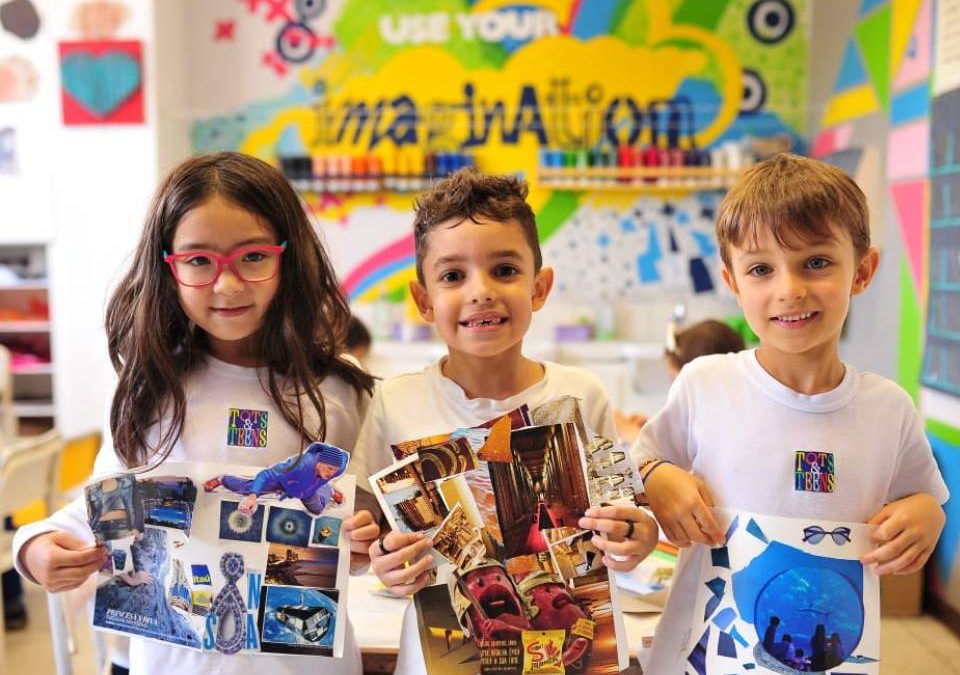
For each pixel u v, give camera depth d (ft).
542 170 15.64
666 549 5.31
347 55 16.25
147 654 3.76
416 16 16.12
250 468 3.61
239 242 3.67
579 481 3.56
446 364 4.00
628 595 4.84
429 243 3.65
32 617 10.49
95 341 15.29
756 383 3.67
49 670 8.84
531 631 3.52
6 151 15.07
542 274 3.92
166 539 3.62
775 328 3.39
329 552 3.60
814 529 3.45
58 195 15.10
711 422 3.71
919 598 10.46
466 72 16.16
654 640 3.88
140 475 3.58
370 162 15.85
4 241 15.24
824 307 3.33
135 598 3.66
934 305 10.30
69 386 15.38
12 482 8.46
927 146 10.64
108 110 14.84
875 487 3.54
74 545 3.64
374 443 3.92
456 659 3.50
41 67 14.96
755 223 3.37
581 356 15.29
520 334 3.62
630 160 15.51
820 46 15.05
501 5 15.98
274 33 16.30
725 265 3.73
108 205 15.05
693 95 15.94
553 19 15.96
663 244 16.17
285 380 4.00
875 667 3.42
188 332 4.02
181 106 16.19
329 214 16.37
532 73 16.07
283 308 3.99
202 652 3.65
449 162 15.85
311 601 3.60
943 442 10.11
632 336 16.34
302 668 3.68
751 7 15.75
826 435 3.53
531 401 3.79
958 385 9.64
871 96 12.73
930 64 10.51
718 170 15.31
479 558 3.52
